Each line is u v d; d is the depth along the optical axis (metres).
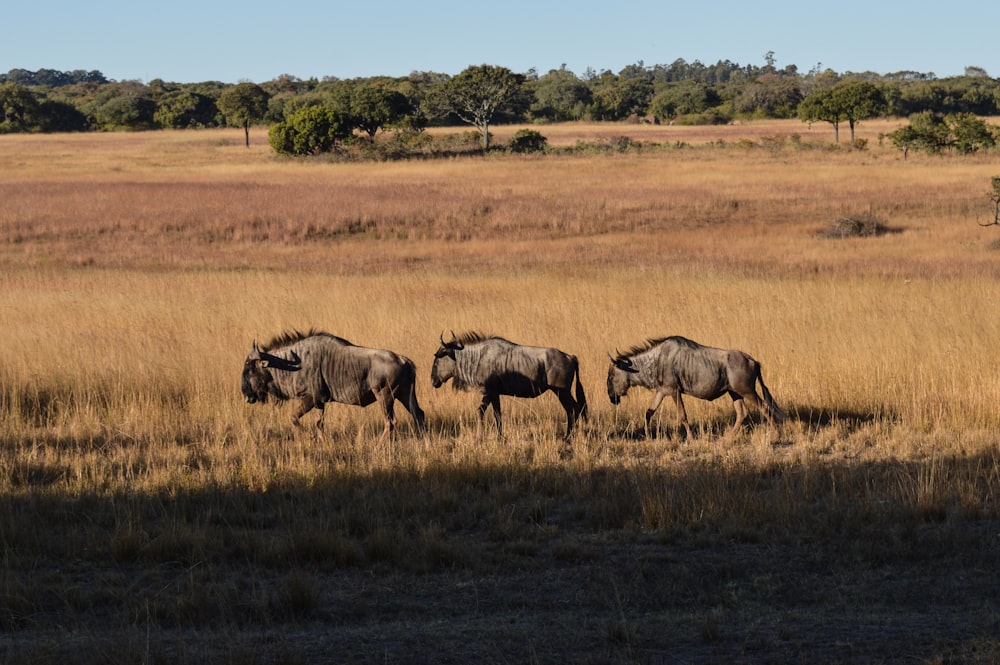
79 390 30.75
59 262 71.56
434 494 20.56
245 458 23.59
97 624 14.36
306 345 25.30
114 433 27.41
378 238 85.88
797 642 12.85
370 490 21.05
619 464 23.41
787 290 48.81
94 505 20.06
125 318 41.12
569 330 38.16
